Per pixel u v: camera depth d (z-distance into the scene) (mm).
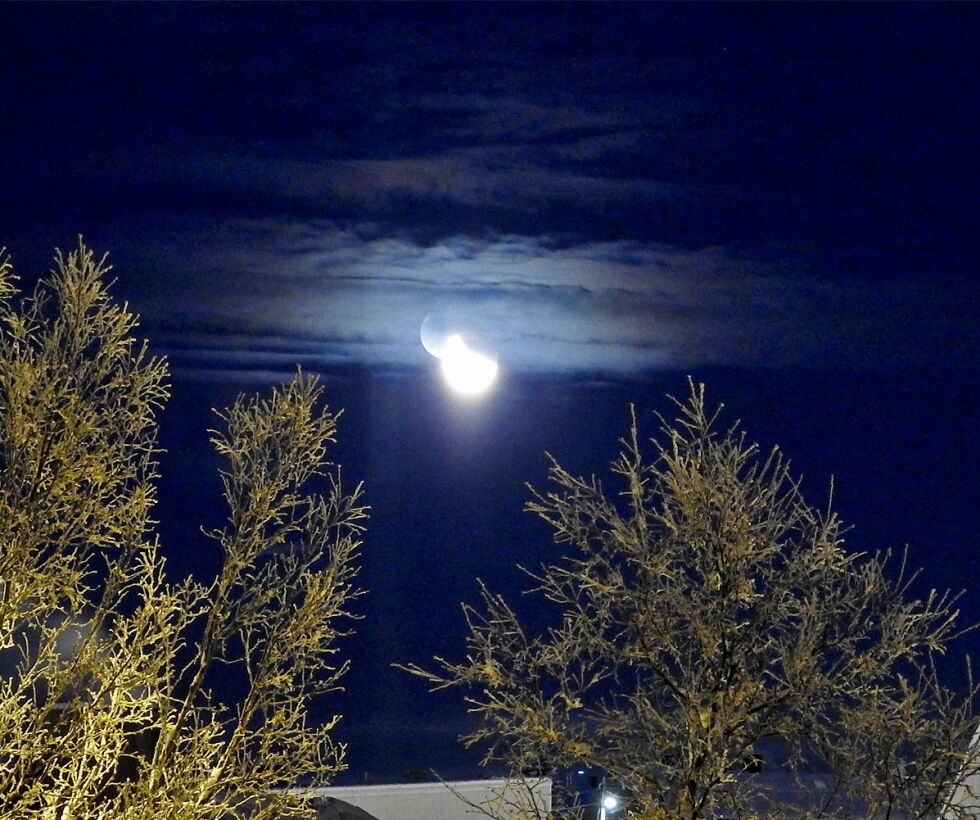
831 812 9891
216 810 11000
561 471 10688
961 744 10281
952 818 11031
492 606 10500
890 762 9859
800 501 10477
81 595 10625
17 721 10188
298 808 11438
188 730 11547
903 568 10469
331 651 11617
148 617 10805
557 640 10609
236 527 11586
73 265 10906
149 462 11062
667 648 10211
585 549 10398
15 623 10586
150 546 11078
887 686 10273
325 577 11625
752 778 10055
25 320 10750
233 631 11336
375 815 16531
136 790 11258
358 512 12039
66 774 11234
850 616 10203
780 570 10367
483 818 16469
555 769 10609
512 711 10188
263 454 11852
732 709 9766
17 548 10273
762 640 10133
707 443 10461
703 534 10289
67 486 10609
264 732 11164
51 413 10570
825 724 10078
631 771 10055
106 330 10953
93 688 11539
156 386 11125
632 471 10477
